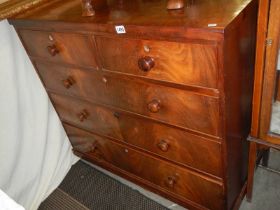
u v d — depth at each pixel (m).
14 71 1.28
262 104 0.89
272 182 1.35
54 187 1.58
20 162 1.42
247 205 1.28
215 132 0.86
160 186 1.31
